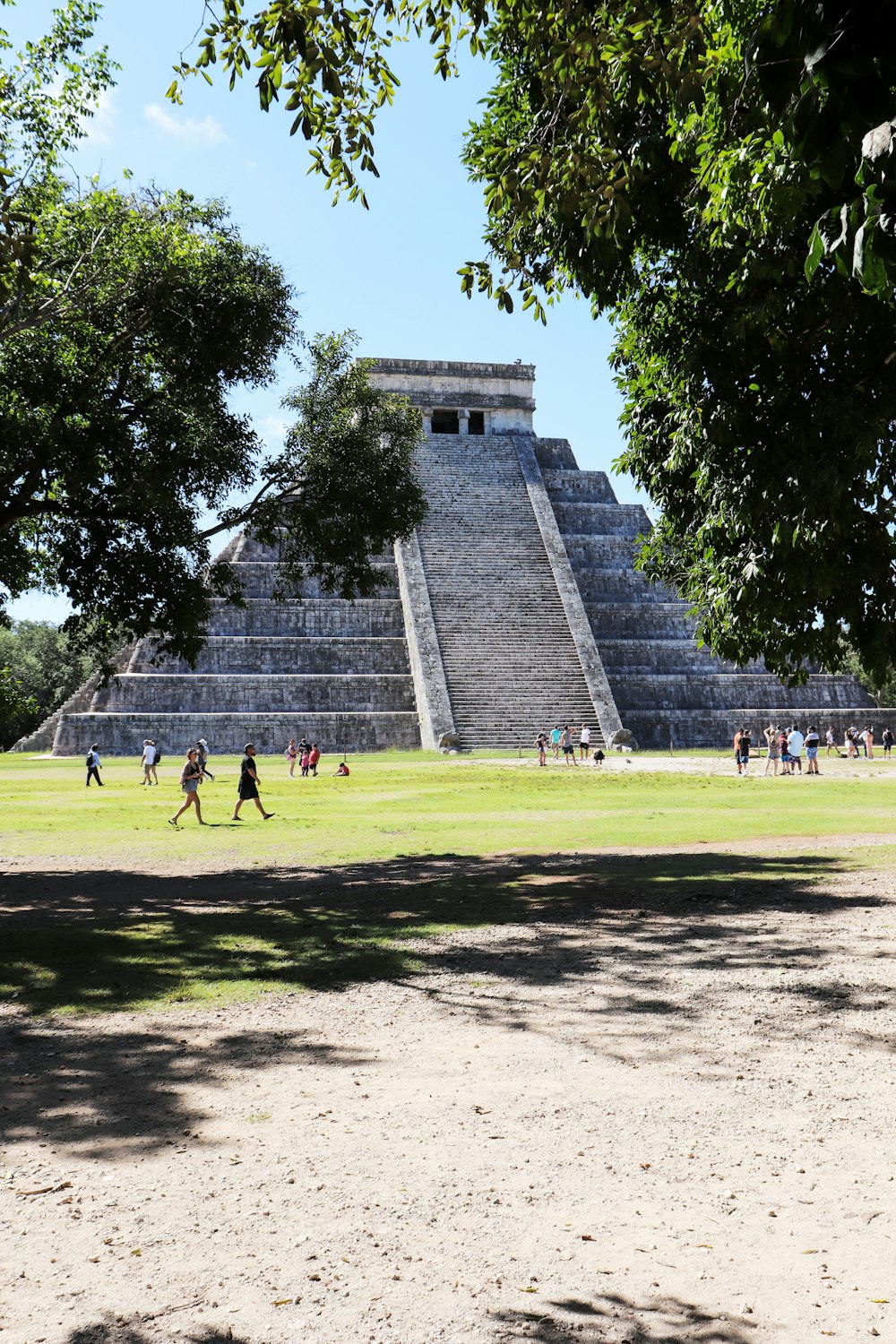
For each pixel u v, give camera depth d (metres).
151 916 12.30
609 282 11.02
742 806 26.45
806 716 61.53
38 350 15.27
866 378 9.21
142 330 16.41
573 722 54.91
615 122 10.19
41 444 15.14
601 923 11.31
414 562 62.41
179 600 17.30
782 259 8.59
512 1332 3.50
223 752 53.88
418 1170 4.90
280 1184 4.77
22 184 15.16
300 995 8.45
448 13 7.11
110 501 16.45
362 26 6.77
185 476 16.91
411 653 58.31
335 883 14.95
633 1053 6.71
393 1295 3.77
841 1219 4.34
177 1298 3.76
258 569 60.59
